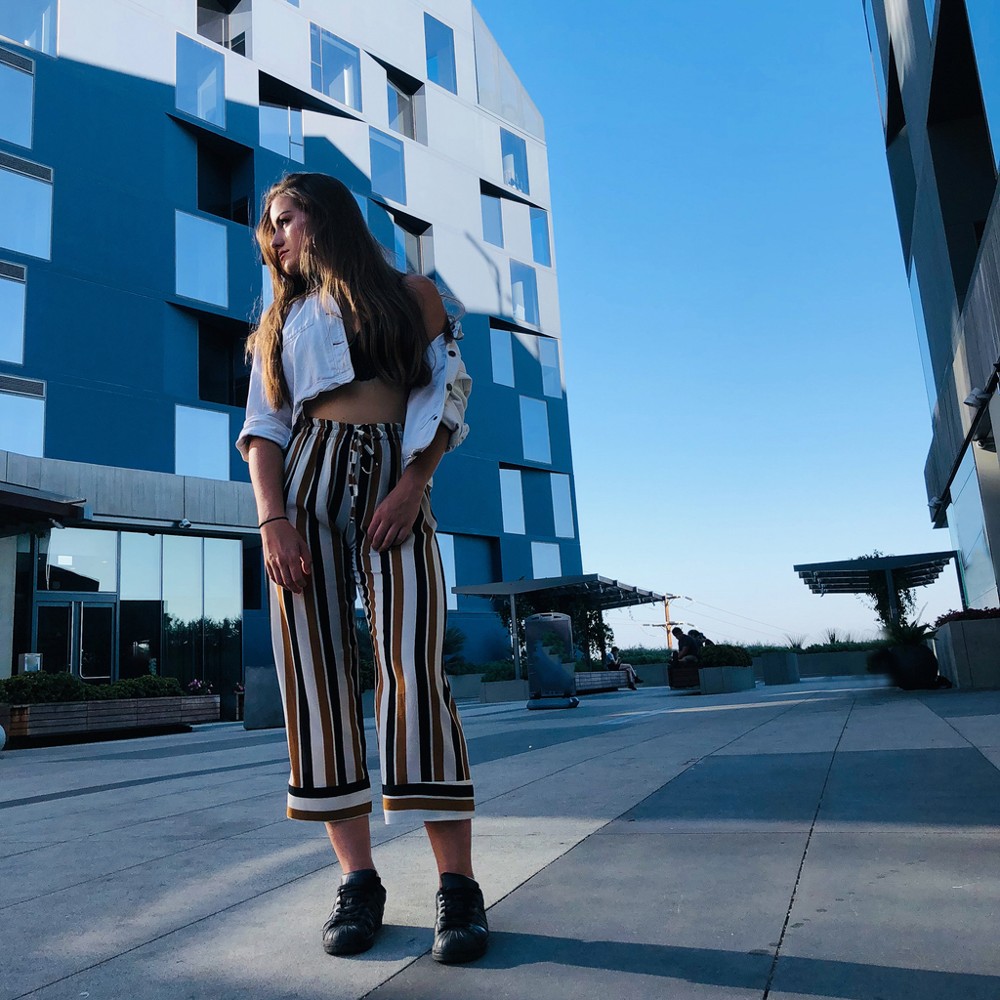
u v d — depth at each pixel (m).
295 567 1.71
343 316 1.80
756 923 1.65
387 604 1.73
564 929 1.69
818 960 1.44
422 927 1.78
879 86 21.20
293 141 26.61
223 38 26.56
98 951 1.76
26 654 14.66
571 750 5.42
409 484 1.74
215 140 24.14
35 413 19.02
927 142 14.29
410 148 30.62
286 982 1.50
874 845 2.23
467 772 1.69
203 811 3.83
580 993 1.36
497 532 29.78
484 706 17.20
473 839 2.64
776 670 17.62
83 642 17.33
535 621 13.11
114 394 20.31
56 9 21.30
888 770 3.56
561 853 2.37
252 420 1.85
